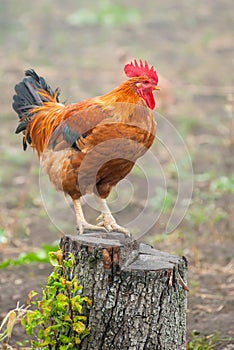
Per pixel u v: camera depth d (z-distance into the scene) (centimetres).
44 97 658
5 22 2222
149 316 480
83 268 485
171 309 488
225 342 618
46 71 1744
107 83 1653
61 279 466
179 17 2275
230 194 1041
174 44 2008
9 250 885
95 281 482
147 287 477
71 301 466
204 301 721
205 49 1944
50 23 2230
